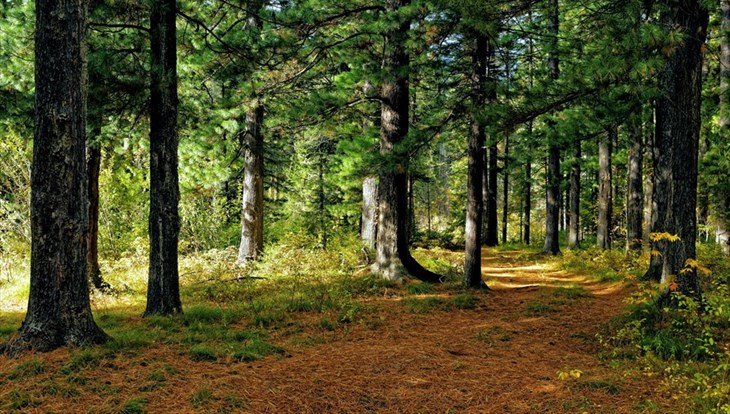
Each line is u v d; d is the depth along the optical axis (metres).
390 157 11.44
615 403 4.82
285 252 16.58
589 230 34.88
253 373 5.55
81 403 4.51
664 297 7.80
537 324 8.48
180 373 5.42
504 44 11.98
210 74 12.79
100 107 8.95
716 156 13.31
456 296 10.83
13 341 5.89
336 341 7.35
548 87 8.12
